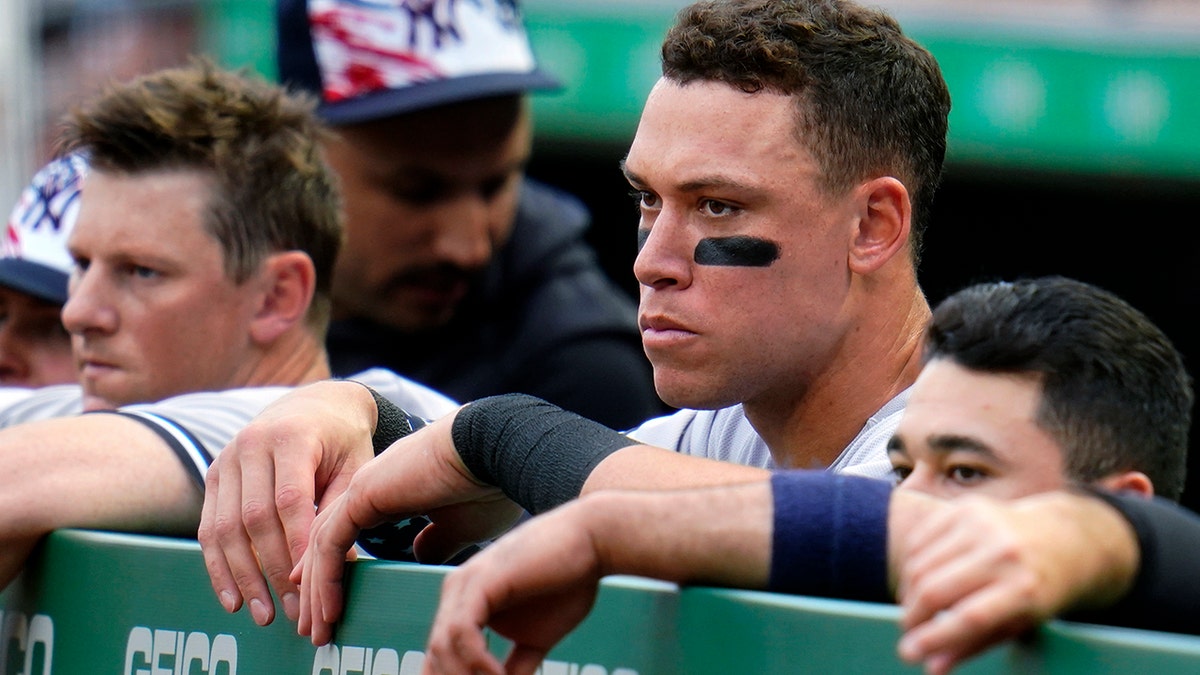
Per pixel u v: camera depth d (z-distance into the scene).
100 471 7.11
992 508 3.74
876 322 6.57
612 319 12.59
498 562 4.48
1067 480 5.05
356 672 5.48
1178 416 5.43
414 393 8.89
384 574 5.43
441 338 12.19
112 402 8.93
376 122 11.44
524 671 4.63
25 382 11.12
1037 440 5.06
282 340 9.27
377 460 5.89
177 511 7.31
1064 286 5.36
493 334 12.22
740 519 4.48
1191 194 19.06
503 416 5.77
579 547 4.49
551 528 4.50
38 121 16.83
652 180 6.36
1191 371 19.70
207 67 9.62
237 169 9.05
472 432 5.80
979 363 5.16
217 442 7.70
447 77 11.55
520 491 5.62
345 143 11.55
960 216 19.70
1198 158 17.83
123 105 8.97
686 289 6.31
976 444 5.08
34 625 6.88
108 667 6.45
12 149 16.19
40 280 10.63
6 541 6.82
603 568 4.57
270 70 16.81
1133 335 5.28
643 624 4.66
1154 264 19.70
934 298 19.81
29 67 16.66
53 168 10.90
